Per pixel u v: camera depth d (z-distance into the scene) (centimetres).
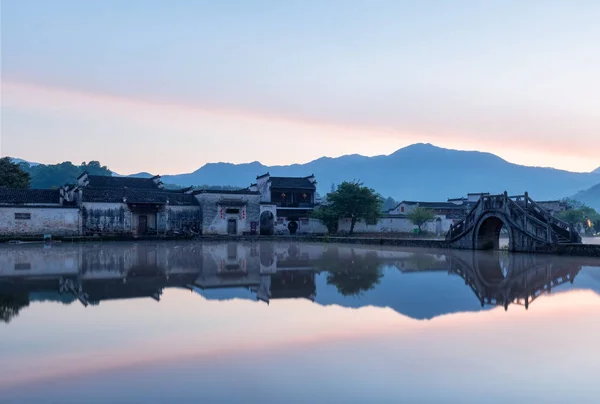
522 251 3056
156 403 564
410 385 629
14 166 6306
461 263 2380
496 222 3462
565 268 2095
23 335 895
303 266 2255
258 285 1595
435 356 757
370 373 675
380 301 1272
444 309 1155
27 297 1335
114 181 6694
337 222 6575
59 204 5025
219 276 1853
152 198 5494
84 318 1052
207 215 5778
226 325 985
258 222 6150
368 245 4403
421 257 2786
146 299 1311
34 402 567
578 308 1162
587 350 789
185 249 3597
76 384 628
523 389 616
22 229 4641
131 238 4994
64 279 1741
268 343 838
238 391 605
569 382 641
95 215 5034
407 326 971
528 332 914
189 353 775
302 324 993
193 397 584
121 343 838
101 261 2480
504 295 1365
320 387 620
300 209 6650
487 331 923
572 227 2967
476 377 660
